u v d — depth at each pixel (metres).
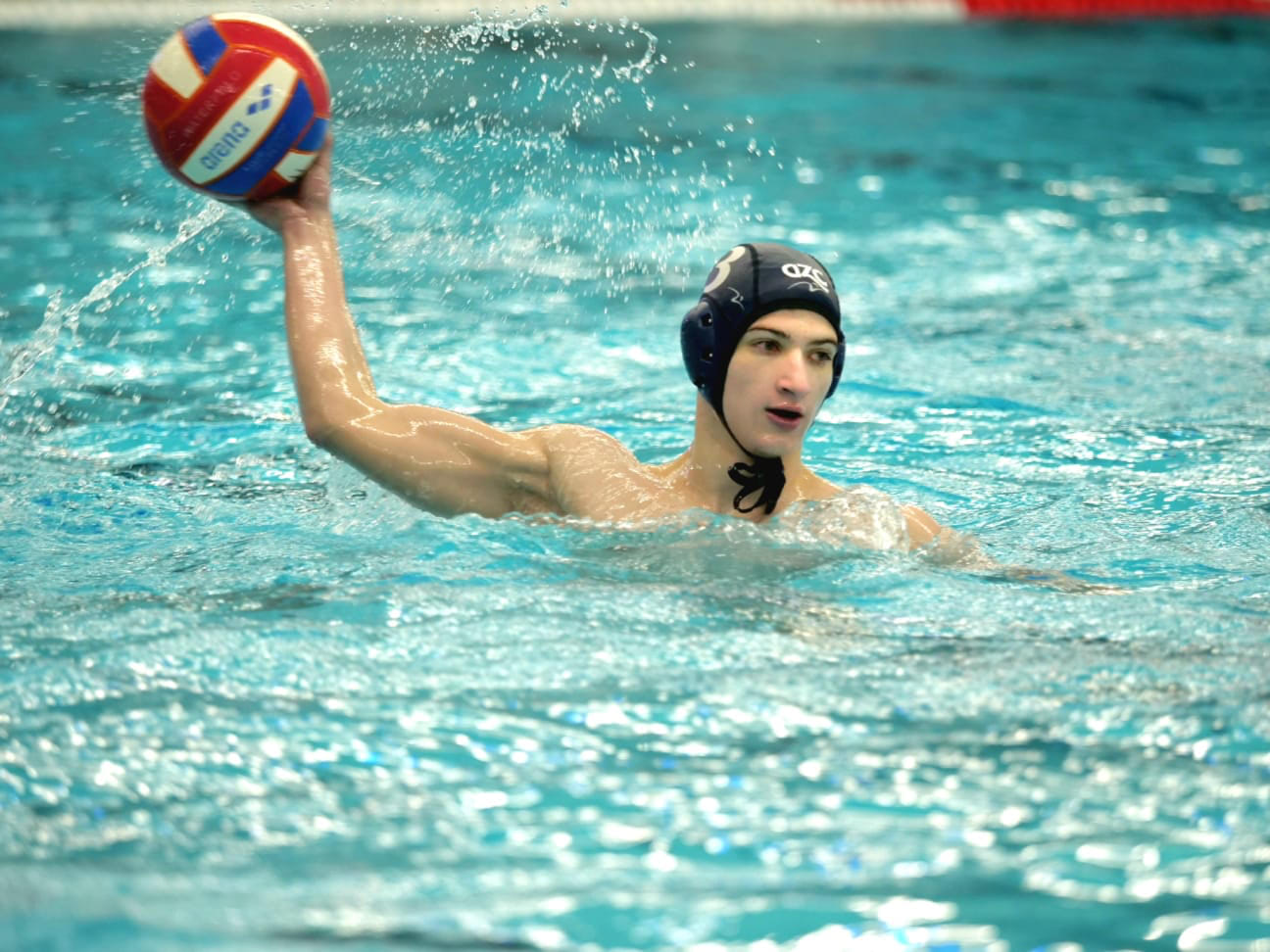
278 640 8.62
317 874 6.17
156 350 17.67
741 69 45.03
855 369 17.45
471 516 10.52
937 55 49.62
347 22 39.78
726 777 7.02
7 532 10.98
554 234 24.30
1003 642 8.79
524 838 6.46
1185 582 10.17
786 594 9.46
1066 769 7.13
